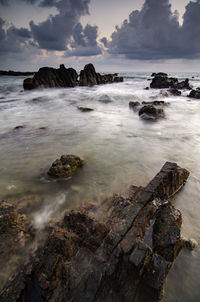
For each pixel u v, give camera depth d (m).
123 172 6.72
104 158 7.89
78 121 14.02
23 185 6.05
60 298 2.64
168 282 3.14
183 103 21.58
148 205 4.20
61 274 2.89
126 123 13.43
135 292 2.87
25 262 3.47
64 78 39.34
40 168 7.12
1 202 4.93
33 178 6.45
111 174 6.60
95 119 14.58
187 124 13.37
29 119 14.69
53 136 10.70
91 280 2.78
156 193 4.62
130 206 4.17
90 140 10.03
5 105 20.17
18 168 7.17
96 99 24.31
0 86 38.28
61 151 8.65
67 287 2.74
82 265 2.99
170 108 18.75
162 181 4.79
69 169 6.55
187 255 3.59
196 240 3.90
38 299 2.70
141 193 4.55
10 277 3.21
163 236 3.37
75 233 3.76
